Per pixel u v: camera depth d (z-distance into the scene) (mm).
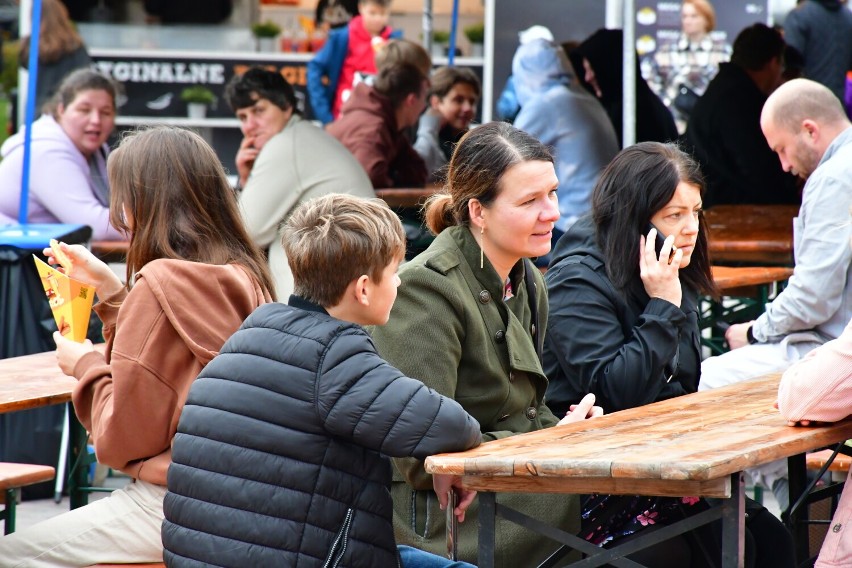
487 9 20234
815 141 12000
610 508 7820
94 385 7340
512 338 8023
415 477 7680
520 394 8078
